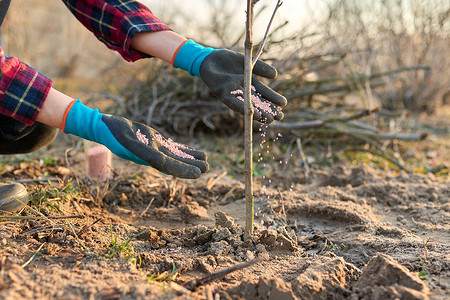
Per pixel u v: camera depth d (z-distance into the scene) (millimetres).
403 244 1888
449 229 2096
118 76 5207
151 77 4574
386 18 5809
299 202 2459
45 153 3564
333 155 3918
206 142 4199
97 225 2010
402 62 5977
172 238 1926
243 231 1894
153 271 1573
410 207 2438
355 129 4277
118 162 3344
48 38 9758
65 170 2918
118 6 1882
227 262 1697
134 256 1645
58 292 1301
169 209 2324
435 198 2617
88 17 1912
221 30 4402
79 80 8438
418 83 6113
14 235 1732
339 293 1470
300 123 3957
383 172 3533
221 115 4492
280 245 1861
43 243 1693
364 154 4066
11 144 2188
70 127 1634
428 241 1897
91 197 2350
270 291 1391
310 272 1517
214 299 1392
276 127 3916
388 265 1460
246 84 1582
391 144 4352
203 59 1756
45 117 1640
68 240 1722
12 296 1241
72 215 2020
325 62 5062
